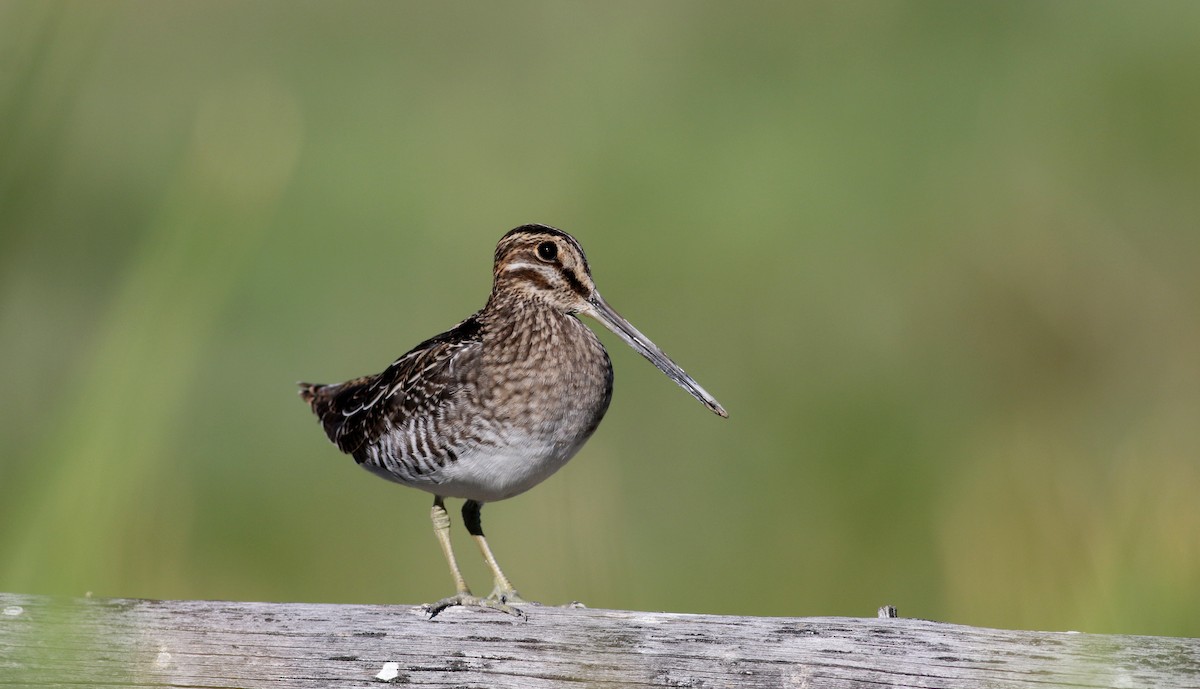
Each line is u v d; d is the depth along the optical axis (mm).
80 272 15750
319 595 12695
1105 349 15172
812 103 19203
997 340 15461
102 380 4098
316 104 20031
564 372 7902
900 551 12672
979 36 20516
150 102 19703
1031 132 18406
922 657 5539
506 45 21359
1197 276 15789
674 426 14258
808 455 13805
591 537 7824
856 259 16641
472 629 5762
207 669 5762
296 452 14508
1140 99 18781
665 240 17188
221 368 15562
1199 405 13727
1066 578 10484
